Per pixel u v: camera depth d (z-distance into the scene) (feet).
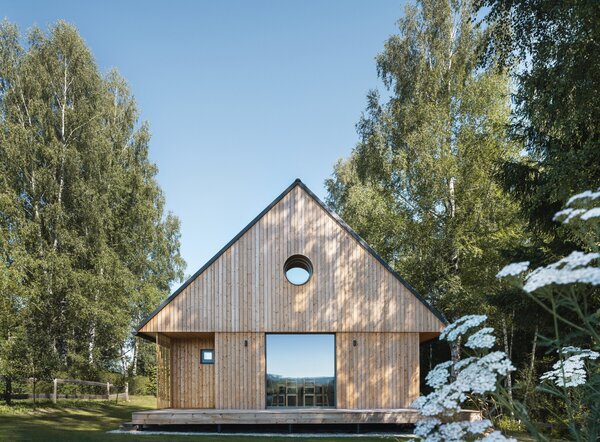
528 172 36.52
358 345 44.19
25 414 51.03
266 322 43.96
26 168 67.10
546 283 9.64
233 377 43.42
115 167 75.36
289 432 40.78
